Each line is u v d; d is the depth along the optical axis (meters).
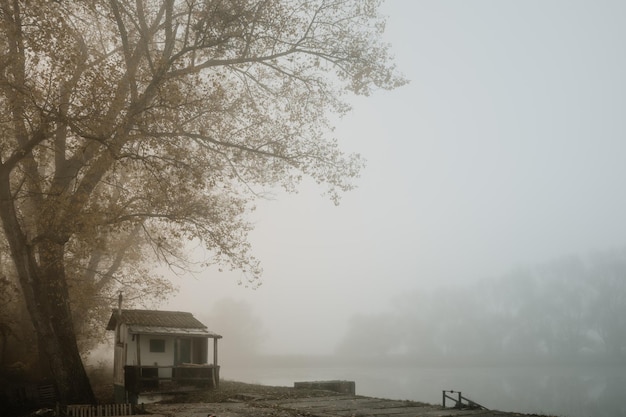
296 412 19.70
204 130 25.50
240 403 23.53
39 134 21.55
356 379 75.00
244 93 28.84
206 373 28.59
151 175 24.80
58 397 24.06
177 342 28.72
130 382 26.78
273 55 27.31
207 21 23.77
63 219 22.91
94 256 35.31
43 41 19.86
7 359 34.22
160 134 23.38
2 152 24.02
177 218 25.81
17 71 20.78
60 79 20.53
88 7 23.00
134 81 22.95
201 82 23.62
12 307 35.53
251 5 24.45
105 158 22.55
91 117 21.02
